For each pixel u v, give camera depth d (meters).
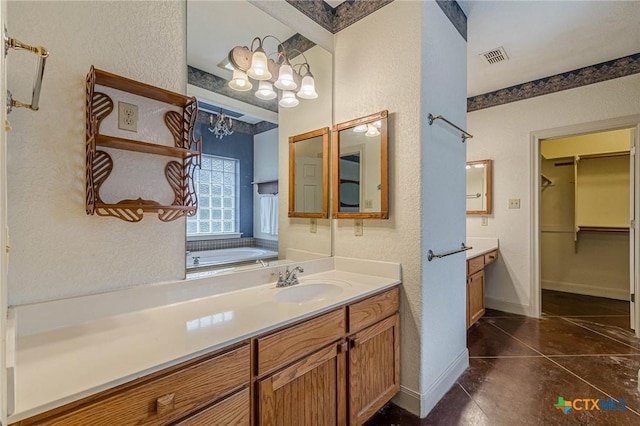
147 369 0.80
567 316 3.32
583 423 1.65
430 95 1.83
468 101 3.72
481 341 2.70
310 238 2.00
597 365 2.25
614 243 3.99
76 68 1.11
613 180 4.05
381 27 1.91
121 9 1.21
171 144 1.34
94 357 0.85
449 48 2.07
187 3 1.42
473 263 2.93
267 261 1.79
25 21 1.01
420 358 1.75
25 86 1.01
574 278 4.26
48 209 1.05
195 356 0.90
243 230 1.67
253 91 1.72
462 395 1.92
